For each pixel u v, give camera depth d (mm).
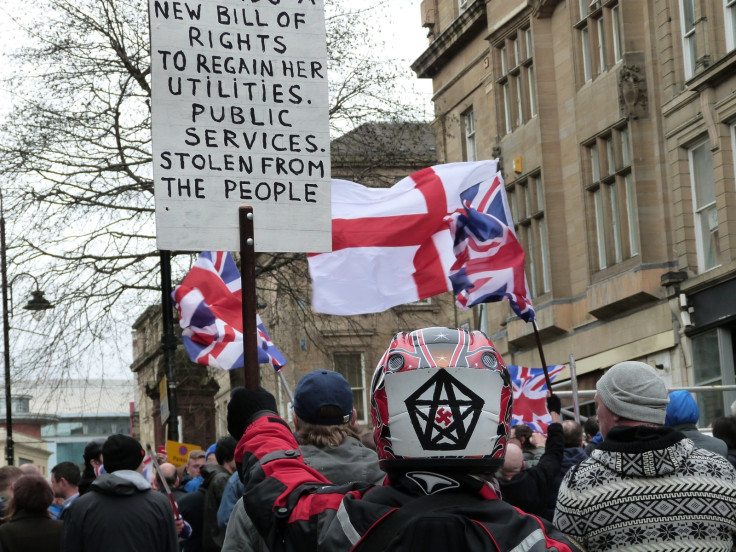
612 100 25938
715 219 23422
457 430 2879
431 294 9656
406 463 2908
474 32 32500
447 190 9773
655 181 24906
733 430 7332
